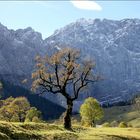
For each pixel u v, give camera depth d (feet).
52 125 237.86
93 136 226.99
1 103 474.90
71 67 258.98
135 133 298.15
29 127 209.26
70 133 218.38
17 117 456.04
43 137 191.01
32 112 516.73
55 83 263.70
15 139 170.91
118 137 240.94
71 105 262.67
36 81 260.21
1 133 162.91
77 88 266.36
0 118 433.48
